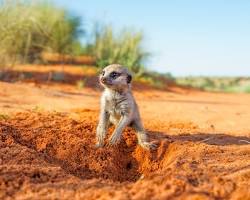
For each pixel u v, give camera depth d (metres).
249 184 0.68
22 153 0.83
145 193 0.63
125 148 0.97
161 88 2.38
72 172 0.88
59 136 0.95
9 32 1.98
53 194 0.65
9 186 0.68
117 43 2.65
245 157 0.84
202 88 3.02
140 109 1.46
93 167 0.90
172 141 0.95
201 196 0.62
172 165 0.79
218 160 0.82
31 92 1.59
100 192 0.64
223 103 1.93
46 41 2.56
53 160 0.89
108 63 2.39
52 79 2.05
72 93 1.77
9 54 2.14
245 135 1.06
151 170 0.91
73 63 2.67
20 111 1.17
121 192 0.64
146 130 1.08
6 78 1.96
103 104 0.94
